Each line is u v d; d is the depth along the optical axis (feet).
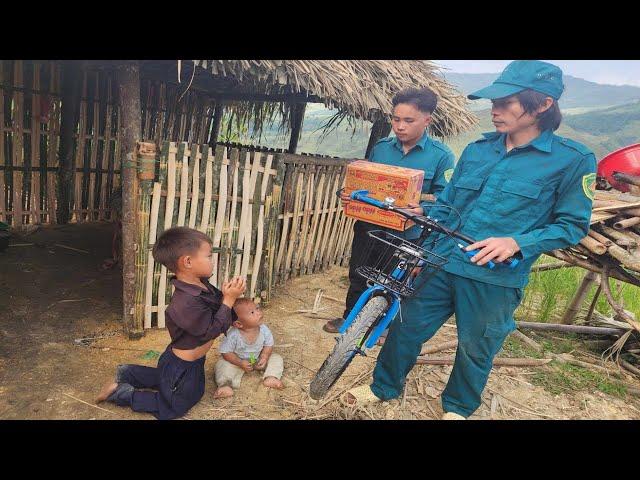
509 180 8.38
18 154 20.12
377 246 12.92
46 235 20.34
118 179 24.11
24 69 19.51
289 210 16.71
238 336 10.93
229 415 9.78
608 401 12.43
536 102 7.83
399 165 12.96
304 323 14.90
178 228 9.40
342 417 10.14
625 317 13.58
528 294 19.36
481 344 8.98
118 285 15.98
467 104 21.16
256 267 14.71
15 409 9.18
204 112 27.73
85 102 21.83
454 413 9.97
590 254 14.06
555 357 14.39
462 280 8.84
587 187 7.89
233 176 13.21
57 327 12.60
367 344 9.13
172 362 9.41
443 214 9.68
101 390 10.04
